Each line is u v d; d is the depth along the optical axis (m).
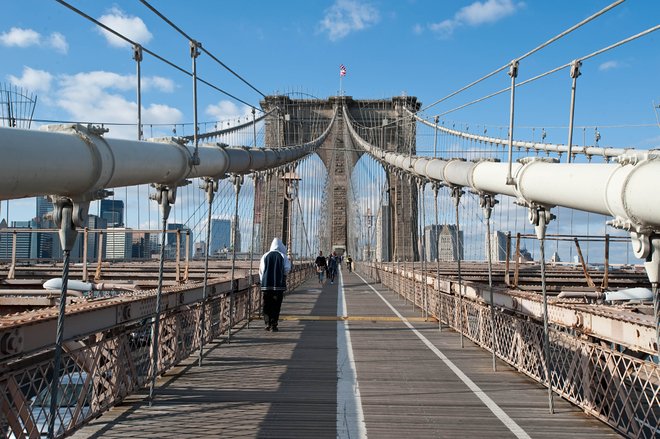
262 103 30.03
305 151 21.72
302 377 5.98
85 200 3.21
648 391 4.37
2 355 3.43
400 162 14.87
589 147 11.16
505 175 4.57
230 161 6.55
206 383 5.67
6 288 10.98
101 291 9.80
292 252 22.12
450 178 7.16
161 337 6.00
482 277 13.21
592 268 16.80
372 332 9.48
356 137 32.41
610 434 4.14
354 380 5.88
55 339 4.04
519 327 6.28
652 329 3.58
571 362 4.95
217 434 4.12
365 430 4.25
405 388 5.54
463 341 8.50
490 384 5.73
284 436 4.09
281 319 11.31
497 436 4.12
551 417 4.57
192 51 5.24
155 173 3.92
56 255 15.01
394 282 19.39
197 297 7.63
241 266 16.98
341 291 19.95
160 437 4.03
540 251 4.69
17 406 3.29
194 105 5.24
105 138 3.22
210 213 6.80
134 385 5.05
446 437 4.09
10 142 2.41
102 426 4.26
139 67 4.41
